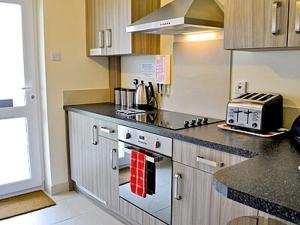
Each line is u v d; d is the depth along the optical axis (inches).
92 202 118.0
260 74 81.4
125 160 94.6
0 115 115.6
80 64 127.0
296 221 32.4
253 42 67.7
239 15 69.8
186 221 75.0
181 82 104.7
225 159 64.0
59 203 117.0
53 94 120.8
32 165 126.4
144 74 120.0
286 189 38.4
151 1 106.3
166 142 78.1
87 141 113.1
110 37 112.3
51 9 116.2
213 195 67.4
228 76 89.4
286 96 76.2
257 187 39.1
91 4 121.0
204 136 70.8
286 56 75.1
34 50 121.5
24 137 123.4
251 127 72.1
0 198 119.5
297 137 61.5
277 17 62.5
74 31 123.6
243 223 51.9
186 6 83.0
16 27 116.3
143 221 89.9
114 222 102.7
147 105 115.3
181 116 98.7
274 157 54.0
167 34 104.4
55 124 122.9
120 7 105.6
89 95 131.1
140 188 86.8
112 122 97.4
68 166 128.5
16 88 119.0
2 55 114.4
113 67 134.0
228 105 76.5
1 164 118.9
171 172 77.7
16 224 100.8
